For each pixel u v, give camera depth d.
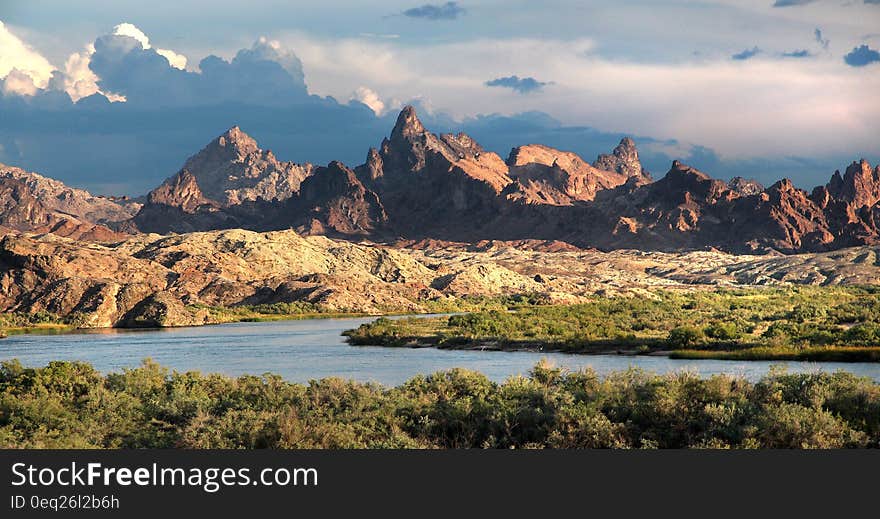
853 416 47.22
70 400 58.75
